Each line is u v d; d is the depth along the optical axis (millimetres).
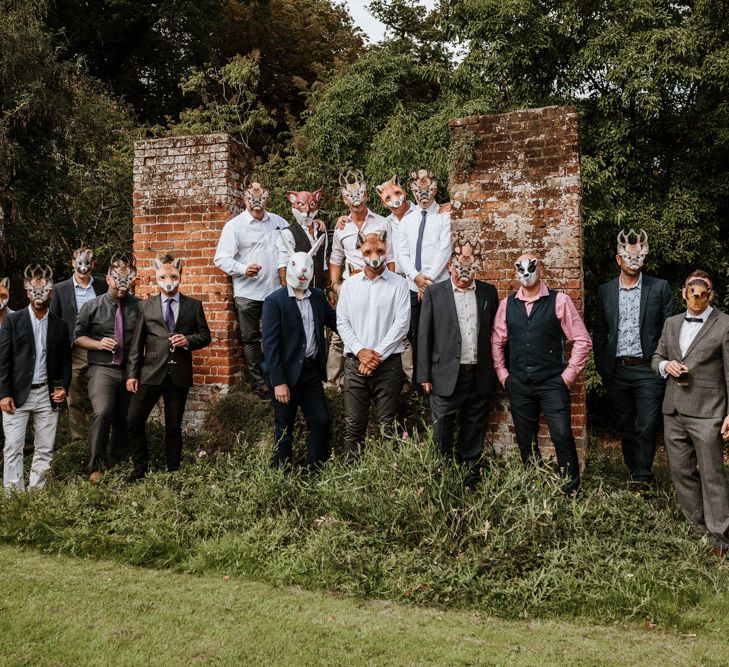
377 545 4492
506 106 11250
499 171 6070
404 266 6312
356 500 4742
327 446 5883
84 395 7105
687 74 9680
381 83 13516
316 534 4676
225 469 5848
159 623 3617
